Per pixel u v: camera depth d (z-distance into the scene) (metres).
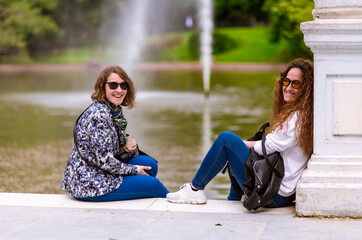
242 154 4.20
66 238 3.61
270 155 4.16
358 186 3.96
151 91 23.91
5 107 18.36
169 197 4.52
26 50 54.78
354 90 3.96
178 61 52.62
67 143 10.71
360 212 3.97
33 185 7.12
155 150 9.62
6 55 54.06
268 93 22.12
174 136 11.27
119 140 4.68
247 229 3.78
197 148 9.79
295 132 4.09
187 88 25.64
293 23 12.48
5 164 8.58
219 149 4.24
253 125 12.85
